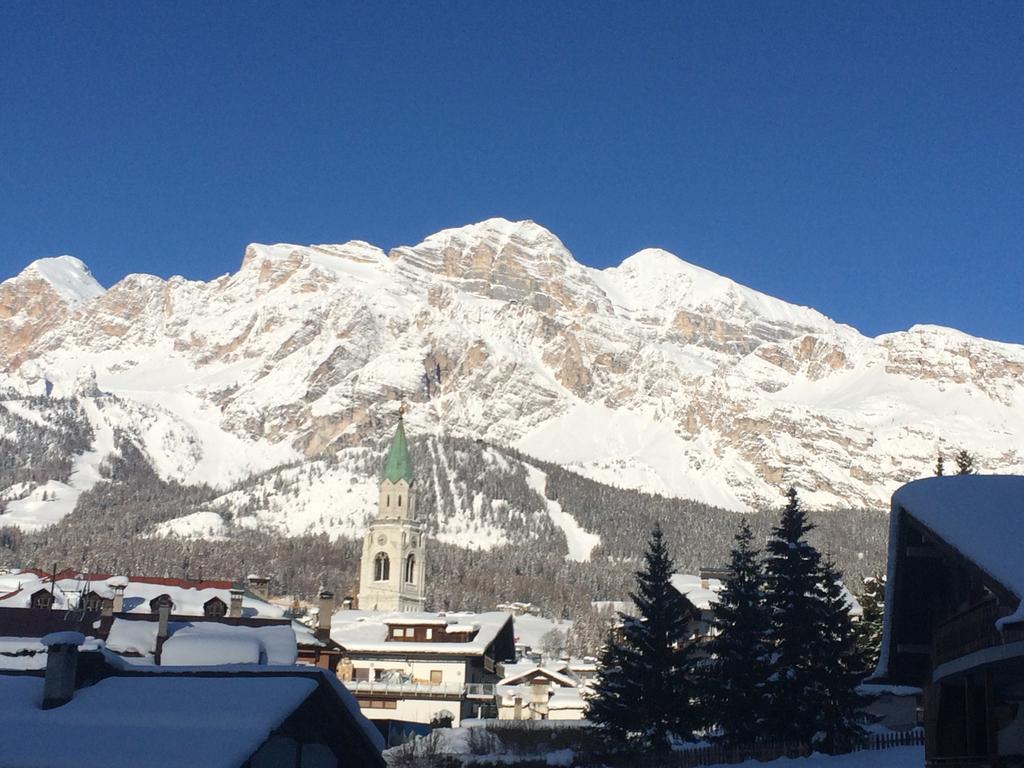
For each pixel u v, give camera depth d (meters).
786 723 88.44
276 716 41.75
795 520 94.44
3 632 103.50
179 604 125.50
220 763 39.12
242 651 68.88
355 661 135.88
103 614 112.50
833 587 91.81
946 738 47.12
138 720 42.00
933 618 47.84
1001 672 43.22
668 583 96.25
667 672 93.75
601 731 95.19
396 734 109.44
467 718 129.12
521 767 91.19
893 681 50.19
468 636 140.88
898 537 46.31
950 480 43.75
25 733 41.56
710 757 87.69
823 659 88.56
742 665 91.00
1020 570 37.28
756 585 94.44
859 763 81.00
